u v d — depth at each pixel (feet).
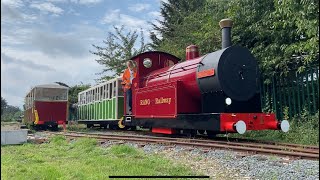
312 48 36.88
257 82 40.75
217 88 38.52
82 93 89.51
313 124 42.57
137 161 26.27
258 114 37.91
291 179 20.06
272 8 47.98
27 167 24.85
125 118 57.62
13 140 41.88
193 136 44.04
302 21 34.63
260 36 50.06
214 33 57.06
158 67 56.44
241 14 51.16
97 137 44.39
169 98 44.37
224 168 24.11
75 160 28.48
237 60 39.68
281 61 47.39
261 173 21.83
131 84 56.59
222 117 36.50
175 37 85.10
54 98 74.95
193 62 43.78
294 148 31.12
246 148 30.07
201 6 100.12
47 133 59.16
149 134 54.90
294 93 49.03
